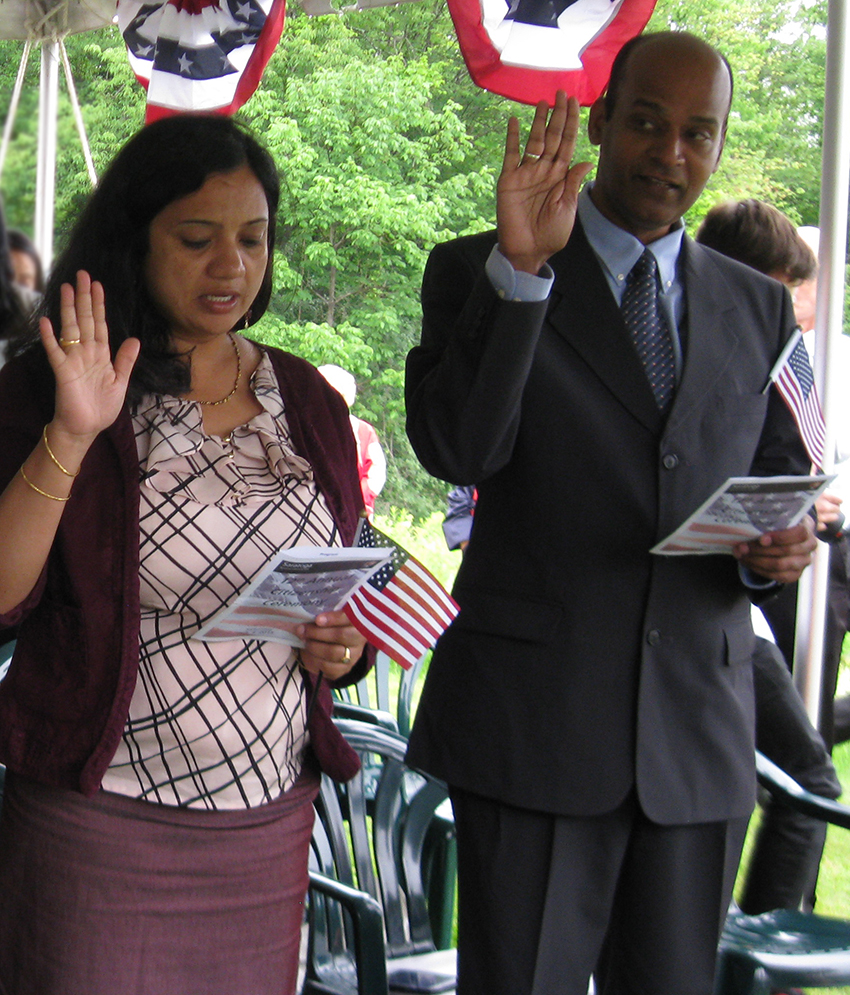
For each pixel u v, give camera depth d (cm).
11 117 606
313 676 200
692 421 215
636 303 220
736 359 223
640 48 221
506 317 198
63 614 180
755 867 313
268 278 208
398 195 1342
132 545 179
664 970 217
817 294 348
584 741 209
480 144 1411
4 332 218
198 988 187
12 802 188
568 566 212
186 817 184
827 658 372
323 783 261
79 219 193
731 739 220
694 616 217
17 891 183
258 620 178
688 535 204
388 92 1337
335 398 213
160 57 475
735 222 336
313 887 224
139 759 182
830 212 344
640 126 215
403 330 1325
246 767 187
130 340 169
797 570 213
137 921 181
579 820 213
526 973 211
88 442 168
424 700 224
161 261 187
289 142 1291
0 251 468
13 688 184
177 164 184
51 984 180
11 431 182
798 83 1368
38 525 167
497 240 212
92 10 568
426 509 1271
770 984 240
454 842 287
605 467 211
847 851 442
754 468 232
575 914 214
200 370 199
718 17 1368
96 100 1321
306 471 195
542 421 212
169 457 183
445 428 205
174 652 182
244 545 186
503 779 210
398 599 189
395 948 263
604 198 223
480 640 217
